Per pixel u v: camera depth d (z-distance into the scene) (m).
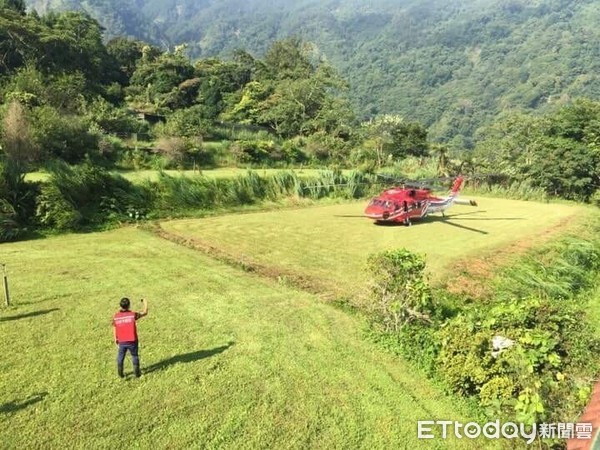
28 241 21.14
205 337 12.31
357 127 81.62
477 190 46.69
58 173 24.84
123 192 26.25
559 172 46.50
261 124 70.00
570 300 19.34
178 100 73.75
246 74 86.69
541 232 26.78
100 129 42.56
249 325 13.20
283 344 12.16
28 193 22.95
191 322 13.18
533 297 11.70
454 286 17.81
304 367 11.07
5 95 41.59
